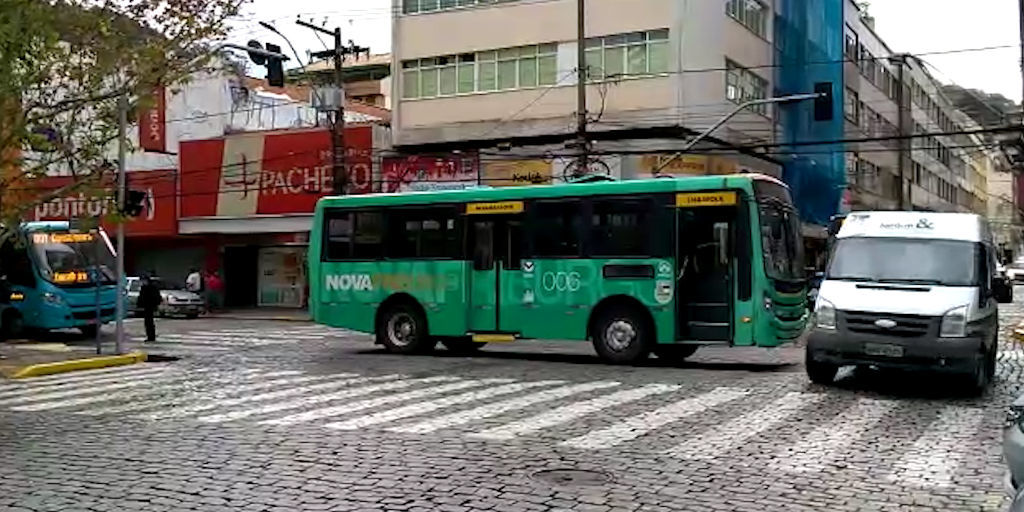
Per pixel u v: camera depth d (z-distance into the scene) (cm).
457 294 1805
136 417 1108
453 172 3375
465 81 3459
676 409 1130
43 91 1511
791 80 3909
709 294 1580
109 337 2462
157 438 957
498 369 1597
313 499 696
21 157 1645
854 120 4972
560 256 1702
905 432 984
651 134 3103
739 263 1549
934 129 7525
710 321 1577
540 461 828
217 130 4284
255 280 4034
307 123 4516
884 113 5781
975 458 856
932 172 7506
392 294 1881
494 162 3331
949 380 1400
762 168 3688
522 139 3325
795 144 3095
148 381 1494
